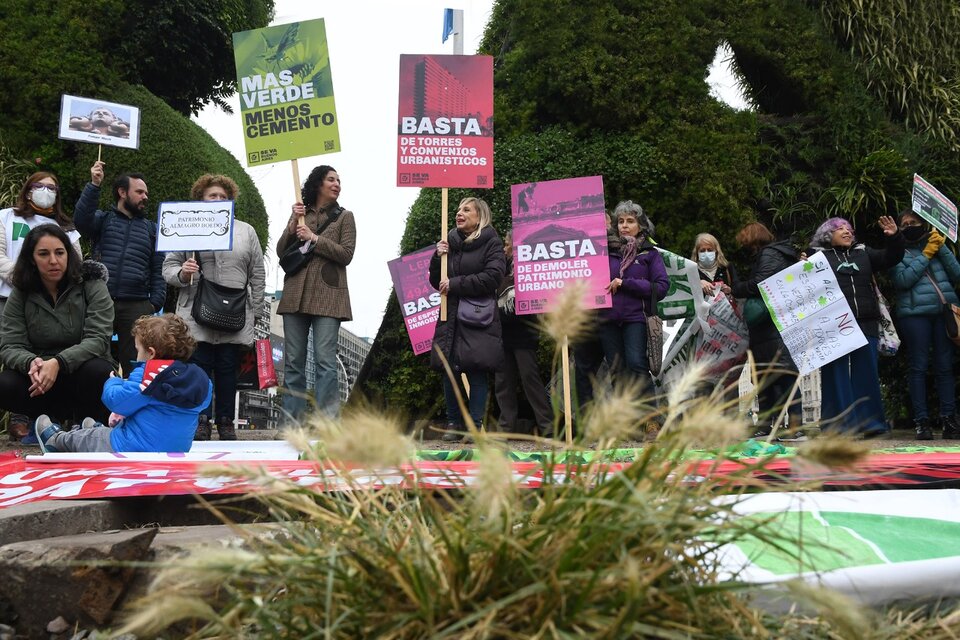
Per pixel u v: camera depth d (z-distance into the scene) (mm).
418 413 9211
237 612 1359
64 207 10867
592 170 9539
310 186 7379
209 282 7262
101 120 7750
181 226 7156
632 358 6988
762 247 7754
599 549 1270
